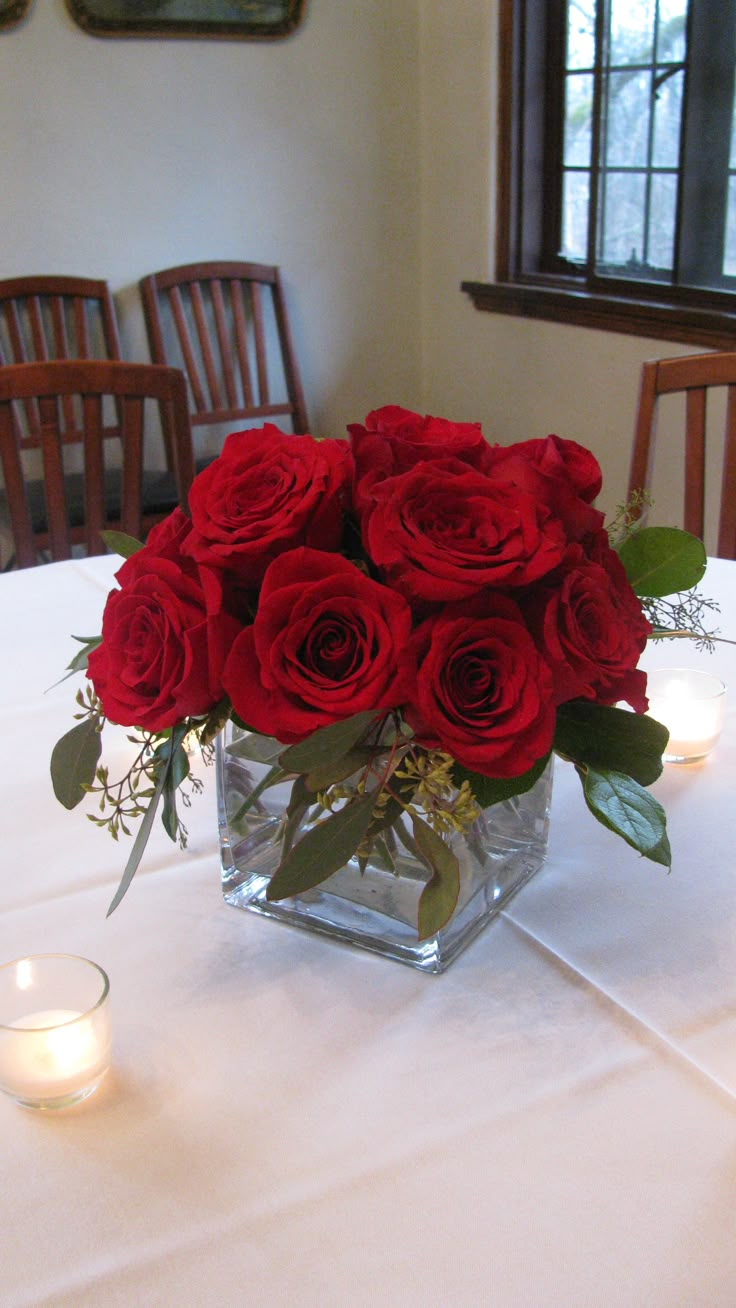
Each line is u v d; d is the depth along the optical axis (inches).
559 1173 28.8
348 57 131.0
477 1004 33.5
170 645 30.8
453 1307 26.2
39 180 118.6
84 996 32.7
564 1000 33.5
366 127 135.3
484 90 127.0
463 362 142.8
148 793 33.8
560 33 122.0
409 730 31.0
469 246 136.3
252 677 29.8
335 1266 27.0
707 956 34.9
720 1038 32.2
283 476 31.1
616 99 113.7
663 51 107.0
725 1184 28.5
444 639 28.8
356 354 145.1
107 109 119.6
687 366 68.1
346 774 30.7
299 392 135.1
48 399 69.0
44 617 56.5
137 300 127.6
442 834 32.3
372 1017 33.2
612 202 117.6
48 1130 30.3
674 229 110.7
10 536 113.7
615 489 123.7
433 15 131.2
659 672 44.4
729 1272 26.7
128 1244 27.5
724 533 70.0
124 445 70.5
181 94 123.0
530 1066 31.6
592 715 32.3
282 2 123.8
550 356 128.2
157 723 31.1
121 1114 30.6
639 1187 28.5
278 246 135.0
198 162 126.5
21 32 112.9
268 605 29.2
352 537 32.2
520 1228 27.6
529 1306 26.2
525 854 37.6
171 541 32.5
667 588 34.8
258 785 34.4
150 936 36.2
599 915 36.5
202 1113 30.6
